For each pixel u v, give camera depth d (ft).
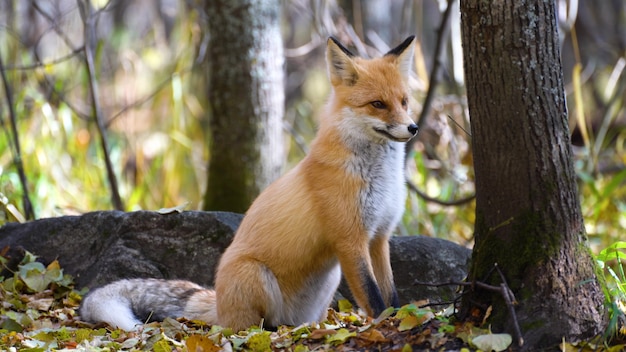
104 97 78.18
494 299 23.98
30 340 27.66
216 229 36.17
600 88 89.20
